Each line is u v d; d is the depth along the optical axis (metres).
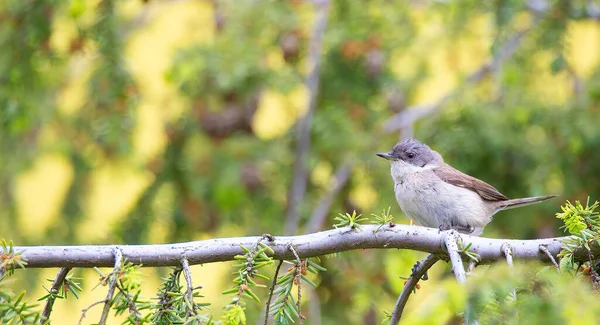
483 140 13.14
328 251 6.41
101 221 13.51
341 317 11.98
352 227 6.51
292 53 13.26
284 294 6.05
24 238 13.22
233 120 13.14
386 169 13.30
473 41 14.16
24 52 11.69
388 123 13.55
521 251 6.41
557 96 13.88
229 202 12.80
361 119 13.62
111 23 11.76
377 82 13.73
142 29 14.14
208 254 6.12
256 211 13.32
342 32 13.39
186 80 13.21
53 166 14.19
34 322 5.21
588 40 14.84
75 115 13.45
